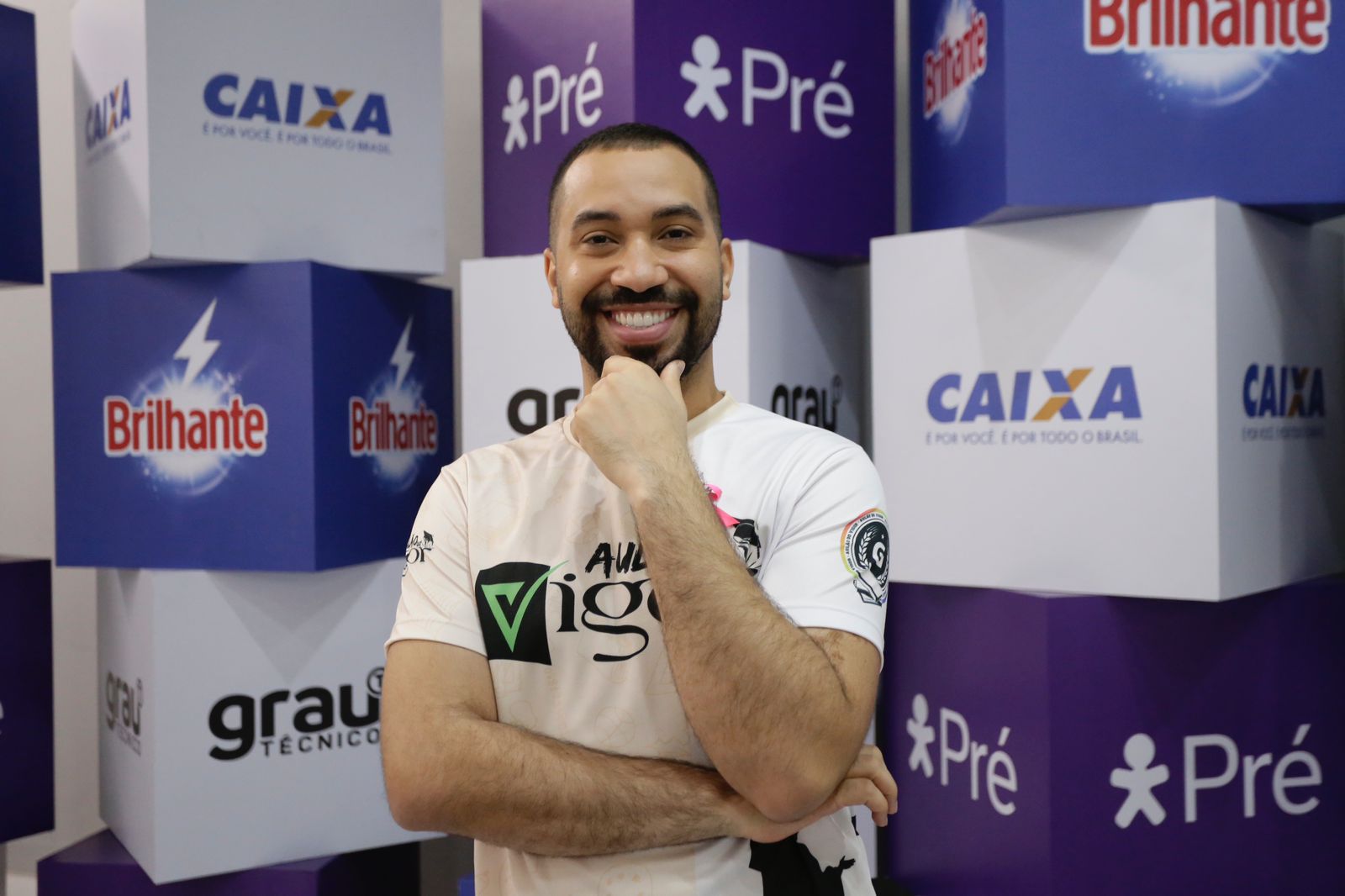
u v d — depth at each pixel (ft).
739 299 6.62
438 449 7.90
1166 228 5.89
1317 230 6.70
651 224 3.57
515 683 3.43
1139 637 6.12
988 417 6.40
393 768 3.36
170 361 6.87
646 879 3.23
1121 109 5.96
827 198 7.39
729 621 3.02
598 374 3.75
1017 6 5.96
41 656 7.75
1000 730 6.35
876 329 6.81
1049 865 6.06
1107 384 6.04
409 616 3.55
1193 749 6.15
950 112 6.75
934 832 6.86
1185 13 5.94
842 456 3.56
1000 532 6.37
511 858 3.40
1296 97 5.94
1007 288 6.31
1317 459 6.72
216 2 6.58
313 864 6.95
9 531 9.76
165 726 6.64
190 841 6.70
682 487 3.18
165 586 6.67
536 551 3.50
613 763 3.26
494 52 7.58
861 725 3.16
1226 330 5.85
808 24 7.29
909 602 7.06
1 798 7.48
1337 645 6.39
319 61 6.91
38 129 7.59
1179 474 5.87
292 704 6.97
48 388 9.63
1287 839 6.25
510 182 7.53
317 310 6.71
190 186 6.54
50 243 9.66
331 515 6.82
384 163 7.18
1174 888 6.14
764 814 3.06
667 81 6.81
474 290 6.94
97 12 7.04
